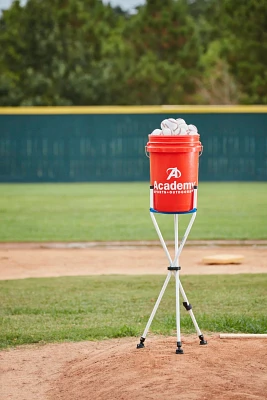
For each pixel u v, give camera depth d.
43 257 16.98
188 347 8.41
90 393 7.26
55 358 8.73
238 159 36.22
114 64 51.00
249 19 48.97
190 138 8.04
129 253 17.44
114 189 34.59
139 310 11.10
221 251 17.67
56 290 12.67
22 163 36.47
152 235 20.45
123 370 7.61
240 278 13.62
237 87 50.53
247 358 7.91
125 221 23.66
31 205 28.47
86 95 49.09
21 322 10.45
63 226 22.50
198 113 35.94
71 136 36.34
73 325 10.23
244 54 49.38
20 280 13.77
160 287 12.85
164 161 8.06
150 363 7.71
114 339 9.43
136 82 50.16
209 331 9.62
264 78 49.44
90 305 11.48
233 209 26.66
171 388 6.95
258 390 6.91
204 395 6.75
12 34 51.62
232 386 7.00
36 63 51.25
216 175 36.31
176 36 52.16
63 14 51.97
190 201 8.18
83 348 9.08
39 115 36.22
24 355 8.91
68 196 31.80
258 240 19.42
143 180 36.88
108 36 56.62
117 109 36.19
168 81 50.50
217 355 8.00
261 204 28.16
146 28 52.44
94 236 20.33
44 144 36.34
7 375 8.18
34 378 8.05
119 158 36.56
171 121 8.06
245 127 35.97
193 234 20.56
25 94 49.28
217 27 55.16
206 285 12.91
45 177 36.53
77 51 51.06
